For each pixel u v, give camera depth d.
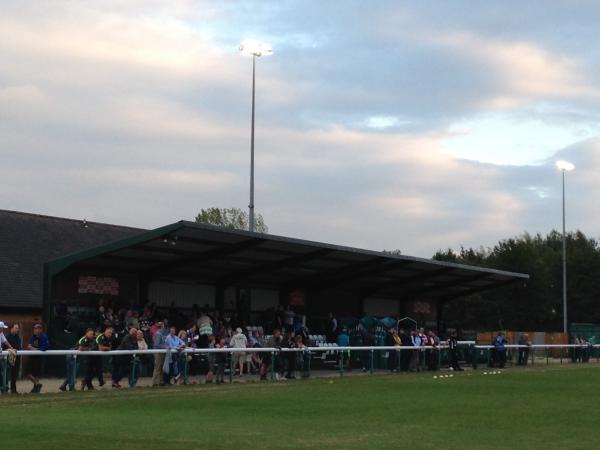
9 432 12.01
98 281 27.73
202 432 12.34
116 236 39.53
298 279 35.28
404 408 16.48
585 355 42.84
